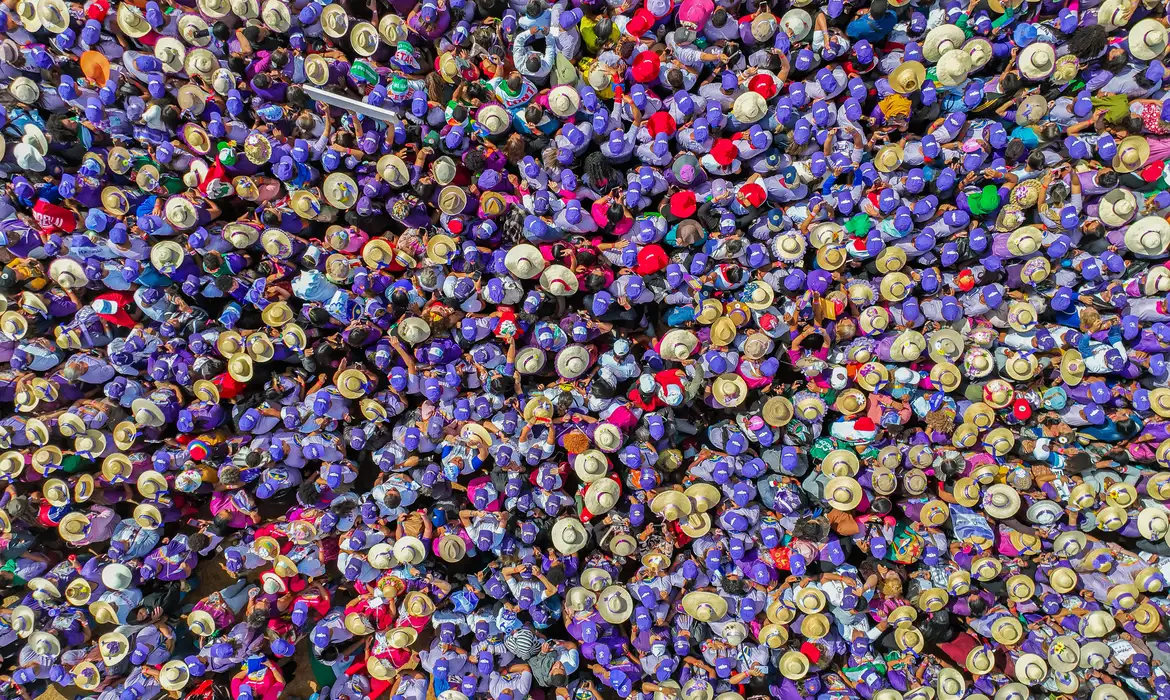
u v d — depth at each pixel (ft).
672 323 23.29
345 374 22.45
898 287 22.06
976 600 21.44
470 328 22.17
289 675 24.64
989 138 21.68
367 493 23.63
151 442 23.07
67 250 21.90
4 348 22.22
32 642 22.20
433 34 22.71
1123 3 20.29
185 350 22.91
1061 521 22.30
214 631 22.45
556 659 22.53
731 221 22.35
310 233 23.61
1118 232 21.43
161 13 21.83
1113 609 21.59
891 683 22.03
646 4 22.00
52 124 21.54
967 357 21.66
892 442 22.41
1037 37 21.29
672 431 23.09
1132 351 21.49
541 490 22.95
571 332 22.72
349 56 23.30
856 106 21.97
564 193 22.65
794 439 22.80
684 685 22.50
